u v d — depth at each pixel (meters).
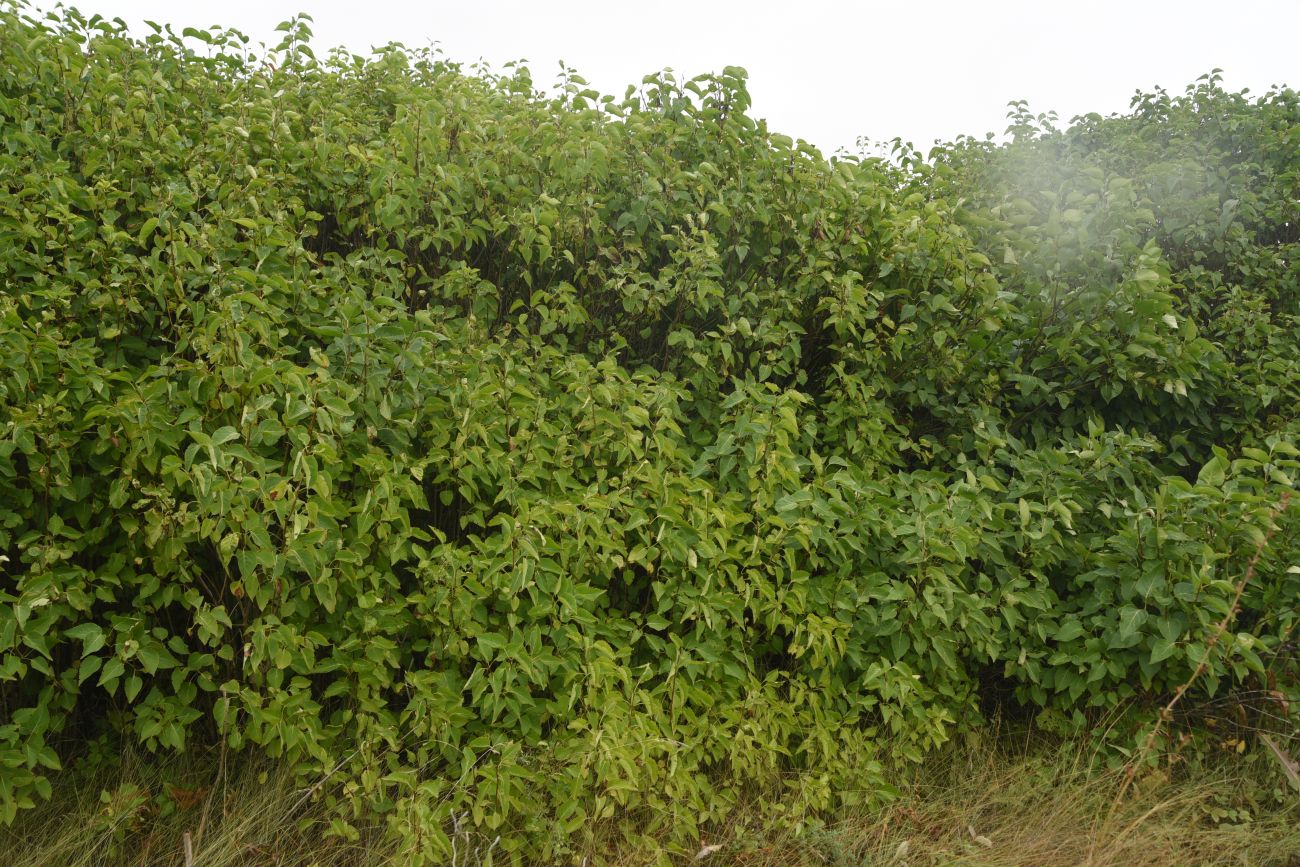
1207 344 4.06
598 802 2.68
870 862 2.90
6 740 2.52
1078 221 4.08
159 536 2.50
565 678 2.84
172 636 2.89
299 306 3.12
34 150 3.10
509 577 2.77
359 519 2.69
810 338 4.14
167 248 2.87
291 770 2.76
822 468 3.45
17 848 2.59
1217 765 3.43
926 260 4.04
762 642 3.40
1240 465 3.40
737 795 3.10
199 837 2.65
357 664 2.73
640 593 3.35
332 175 3.59
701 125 4.06
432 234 3.50
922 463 4.30
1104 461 3.72
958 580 3.38
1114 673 3.30
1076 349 4.19
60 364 2.60
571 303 3.54
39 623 2.45
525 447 3.07
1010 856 2.96
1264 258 5.33
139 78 3.35
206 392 2.71
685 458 3.37
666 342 3.97
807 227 4.00
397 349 2.97
